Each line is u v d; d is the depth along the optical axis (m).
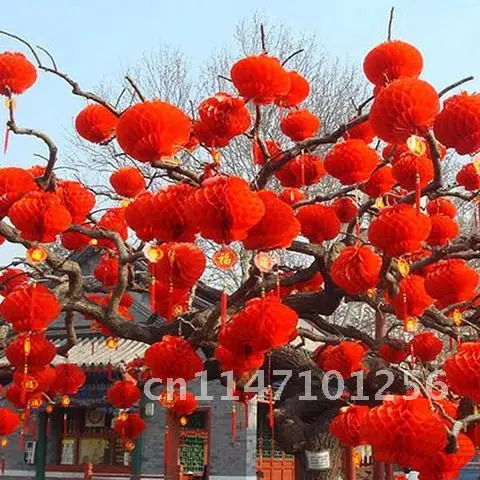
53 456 20.41
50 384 7.75
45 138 5.58
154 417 18.17
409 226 5.06
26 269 7.87
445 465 4.70
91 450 20.27
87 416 20.55
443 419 4.81
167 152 4.54
